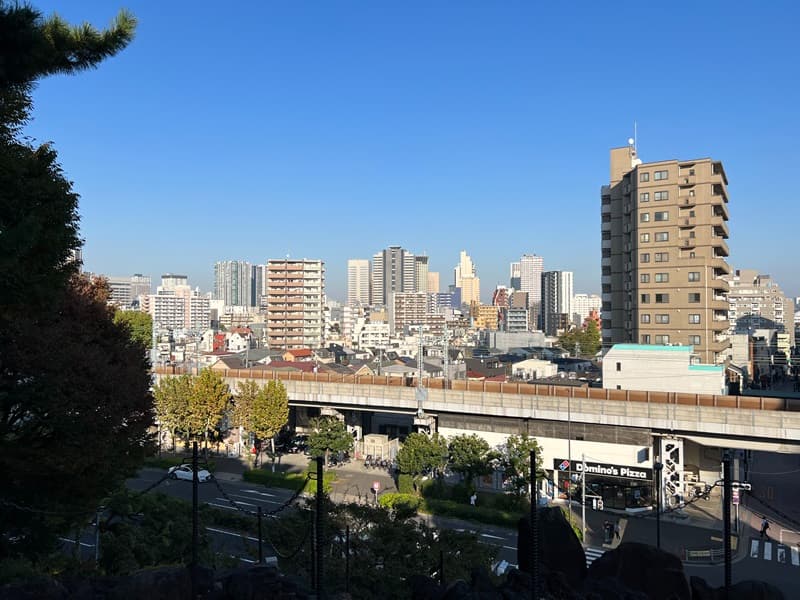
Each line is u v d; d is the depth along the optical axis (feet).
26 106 49.47
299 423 220.02
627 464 146.82
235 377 210.59
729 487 41.57
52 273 50.03
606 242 262.26
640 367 175.52
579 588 44.45
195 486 45.19
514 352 447.01
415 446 151.53
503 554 116.98
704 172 223.10
